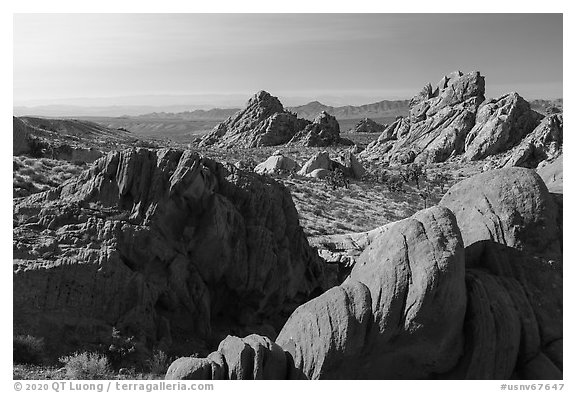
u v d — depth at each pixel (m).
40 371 17.34
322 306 14.20
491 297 13.55
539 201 15.02
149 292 20.69
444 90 136.88
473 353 13.24
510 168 15.85
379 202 66.25
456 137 117.00
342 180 76.62
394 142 131.75
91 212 21.84
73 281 19.64
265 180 26.62
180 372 13.88
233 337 14.55
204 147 139.12
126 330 19.84
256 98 172.75
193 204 22.73
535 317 13.86
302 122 168.50
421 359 13.38
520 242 14.79
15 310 18.64
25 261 19.52
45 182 36.53
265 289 24.09
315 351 13.88
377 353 13.59
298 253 26.78
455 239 13.51
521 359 13.56
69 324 19.12
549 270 14.45
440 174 93.31
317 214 52.72
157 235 21.64
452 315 12.94
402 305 13.32
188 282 22.19
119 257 20.64
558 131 102.50
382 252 14.23
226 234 22.91
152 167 22.70
